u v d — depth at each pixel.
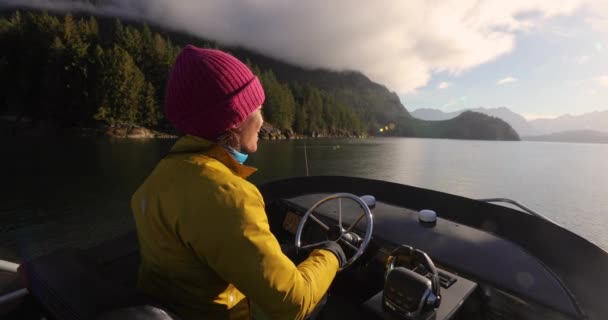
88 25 80.31
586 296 1.66
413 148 68.31
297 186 3.43
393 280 1.49
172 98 1.05
